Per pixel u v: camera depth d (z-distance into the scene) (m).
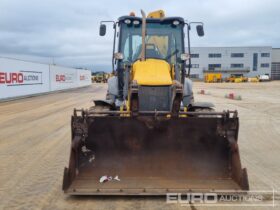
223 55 95.00
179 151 4.74
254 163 6.05
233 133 4.59
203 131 4.70
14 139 8.01
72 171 4.35
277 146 7.47
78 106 16.02
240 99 20.50
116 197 4.31
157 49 6.86
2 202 4.17
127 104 5.47
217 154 4.72
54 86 30.48
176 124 4.70
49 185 4.78
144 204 4.09
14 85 20.75
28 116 12.24
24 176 5.18
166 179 4.52
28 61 23.14
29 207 4.02
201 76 95.31
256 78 71.31
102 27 7.14
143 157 4.73
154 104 5.23
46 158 6.25
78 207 4.01
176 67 6.48
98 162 4.69
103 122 4.66
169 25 6.91
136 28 6.91
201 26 7.02
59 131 9.09
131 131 4.70
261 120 11.46
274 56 97.69
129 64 6.47
